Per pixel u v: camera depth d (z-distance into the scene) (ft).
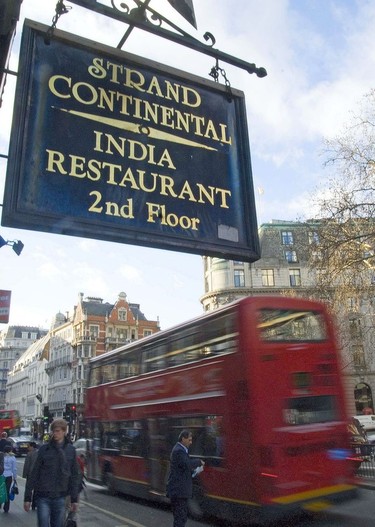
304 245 73.05
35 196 13.53
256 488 26.50
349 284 69.82
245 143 17.47
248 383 27.99
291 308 30.83
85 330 252.42
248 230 16.62
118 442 46.96
